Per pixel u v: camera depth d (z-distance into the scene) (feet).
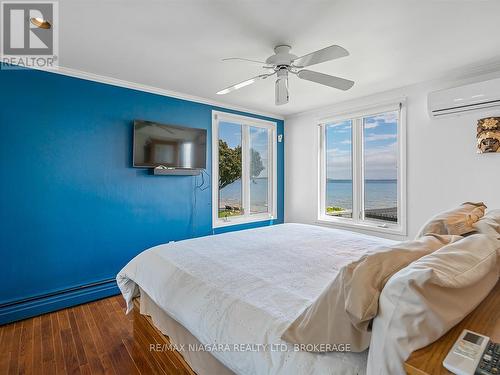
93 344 6.88
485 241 3.37
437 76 9.46
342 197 13.10
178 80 9.86
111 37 6.79
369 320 2.53
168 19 6.04
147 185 10.65
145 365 5.92
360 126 12.25
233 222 13.43
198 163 11.76
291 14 5.90
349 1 5.48
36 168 8.32
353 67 8.72
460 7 5.68
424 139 10.01
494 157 8.50
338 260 5.94
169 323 5.15
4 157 7.82
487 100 8.27
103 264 9.61
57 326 7.70
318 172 13.83
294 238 7.90
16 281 8.04
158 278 5.56
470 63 8.44
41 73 8.39
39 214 8.39
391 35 6.78
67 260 8.89
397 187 10.94
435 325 2.28
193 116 11.84
